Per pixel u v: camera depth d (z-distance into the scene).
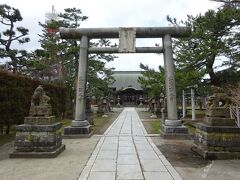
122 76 65.38
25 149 7.99
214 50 17.92
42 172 6.34
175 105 12.97
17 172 6.35
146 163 7.15
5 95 11.72
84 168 6.64
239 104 12.77
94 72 25.42
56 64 25.38
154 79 22.83
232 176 6.02
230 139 7.84
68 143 10.84
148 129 15.85
